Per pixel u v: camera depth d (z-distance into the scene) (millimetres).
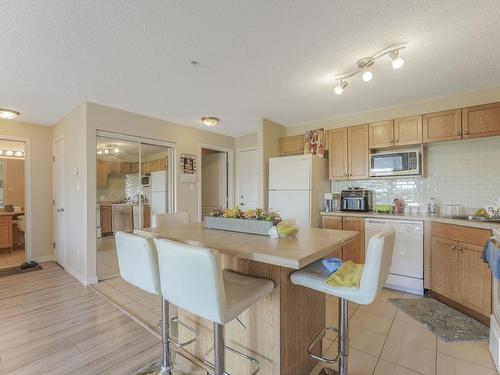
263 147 4023
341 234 1776
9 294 2953
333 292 1288
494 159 2924
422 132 3150
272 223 1731
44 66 2371
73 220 3561
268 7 1653
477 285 2316
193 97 3178
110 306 2656
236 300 1210
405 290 2996
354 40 2010
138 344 2012
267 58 2273
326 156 4020
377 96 3156
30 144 4203
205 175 5703
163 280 1294
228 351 1636
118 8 1646
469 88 2920
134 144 3832
